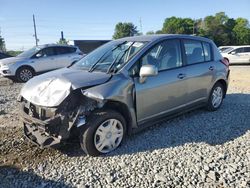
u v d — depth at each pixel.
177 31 78.12
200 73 5.71
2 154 4.43
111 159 4.16
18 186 3.55
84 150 4.21
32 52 13.77
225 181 3.49
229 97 7.88
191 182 3.50
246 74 14.47
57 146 4.09
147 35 5.47
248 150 4.34
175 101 5.24
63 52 14.36
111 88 4.23
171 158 4.13
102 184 3.52
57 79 4.35
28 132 4.60
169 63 5.18
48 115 4.09
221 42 74.94
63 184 3.56
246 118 5.86
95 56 5.20
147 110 4.77
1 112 6.88
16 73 12.95
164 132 5.13
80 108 4.02
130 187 3.44
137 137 4.92
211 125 5.46
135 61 4.64
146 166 3.92
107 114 4.21
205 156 4.16
